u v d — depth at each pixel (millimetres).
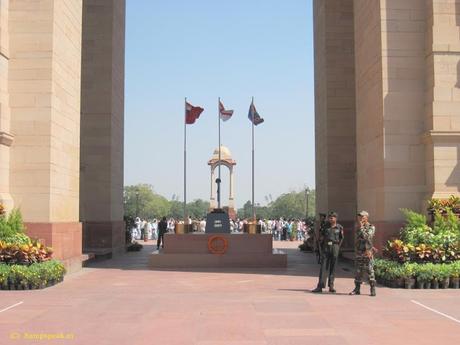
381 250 18531
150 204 151750
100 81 29125
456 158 18328
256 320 11227
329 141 29125
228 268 22984
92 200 28719
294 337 9781
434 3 18828
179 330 10328
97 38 29266
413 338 9727
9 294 14812
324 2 29922
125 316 11641
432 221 17781
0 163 17953
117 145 30594
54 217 18969
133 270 22000
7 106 18641
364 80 21391
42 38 18938
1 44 18375
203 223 40906
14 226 17250
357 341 9508
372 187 20094
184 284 17359
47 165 18609
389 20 19250
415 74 19156
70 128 20969
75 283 17500
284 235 51094
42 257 16812
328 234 15461
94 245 28516
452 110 18453
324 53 29859
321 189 30562
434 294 14891
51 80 18828
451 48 18672
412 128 19000
